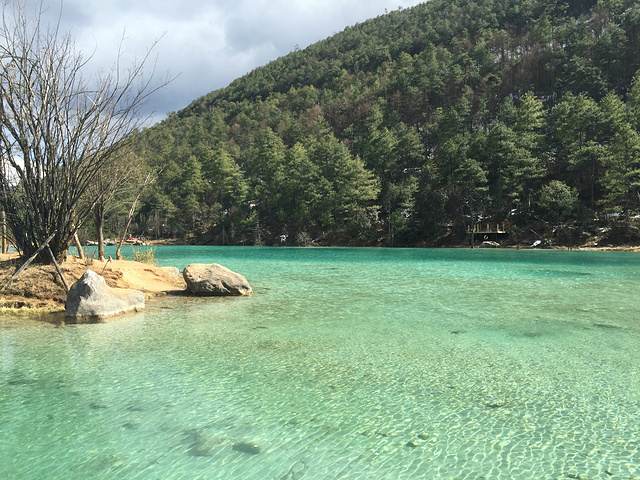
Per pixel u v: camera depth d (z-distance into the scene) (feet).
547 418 13.89
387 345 22.81
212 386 16.71
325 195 219.61
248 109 485.56
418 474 10.55
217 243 253.65
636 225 137.69
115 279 39.01
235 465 10.96
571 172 167.63
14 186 35.12
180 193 297.94
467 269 67.46
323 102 411.34
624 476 10.43
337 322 28.50
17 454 11.50
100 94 34.42
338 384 17.01
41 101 32.89
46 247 35.60
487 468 10.86
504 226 162.50
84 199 40.50
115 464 10.99
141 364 19.49
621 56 252.01
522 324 27.71
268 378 17.69
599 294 40.19
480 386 16.78
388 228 193.88
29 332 25.64
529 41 339.77
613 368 18.92
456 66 310.65
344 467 10.89
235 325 27.68
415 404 15.03
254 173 292.40
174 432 12.85
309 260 92.84
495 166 180.24
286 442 12.27
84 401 15.14
